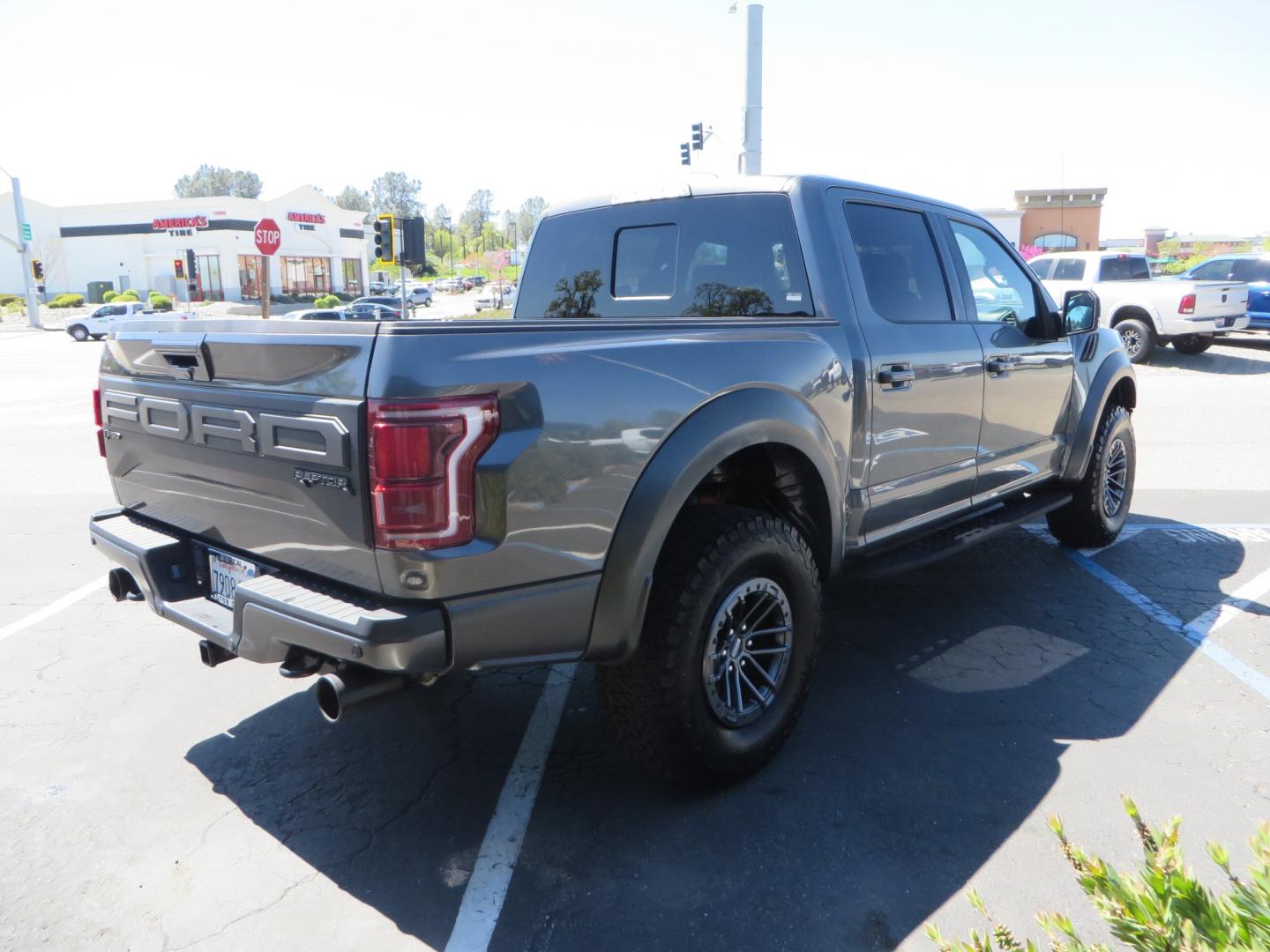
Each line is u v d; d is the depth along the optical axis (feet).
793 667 10.28
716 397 9.19
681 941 7.60
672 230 12.89
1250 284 54.19
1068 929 4.89
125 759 10.83
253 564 8.90
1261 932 4.53
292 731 11.50
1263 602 15.34
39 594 16.88
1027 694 12.03
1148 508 22.08
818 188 11.64
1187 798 9.55
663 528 8.59
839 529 10.99
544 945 7.60
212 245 195.11
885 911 7.93
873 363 11.20
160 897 8.34
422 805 9.77
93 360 77.82
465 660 7.72
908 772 10.14
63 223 204.13
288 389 7.90
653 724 8.96
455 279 306.76
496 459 7.49
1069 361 15.84
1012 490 14.90
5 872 8.71
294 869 8.72
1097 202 136.87
